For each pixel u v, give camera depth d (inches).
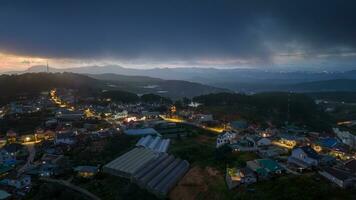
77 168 4495.6
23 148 5634.8
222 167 4205.2
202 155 4918.8
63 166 4660.4
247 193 3277.6
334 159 3986.2
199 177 4106.8
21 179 4072.3
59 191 3828.7
